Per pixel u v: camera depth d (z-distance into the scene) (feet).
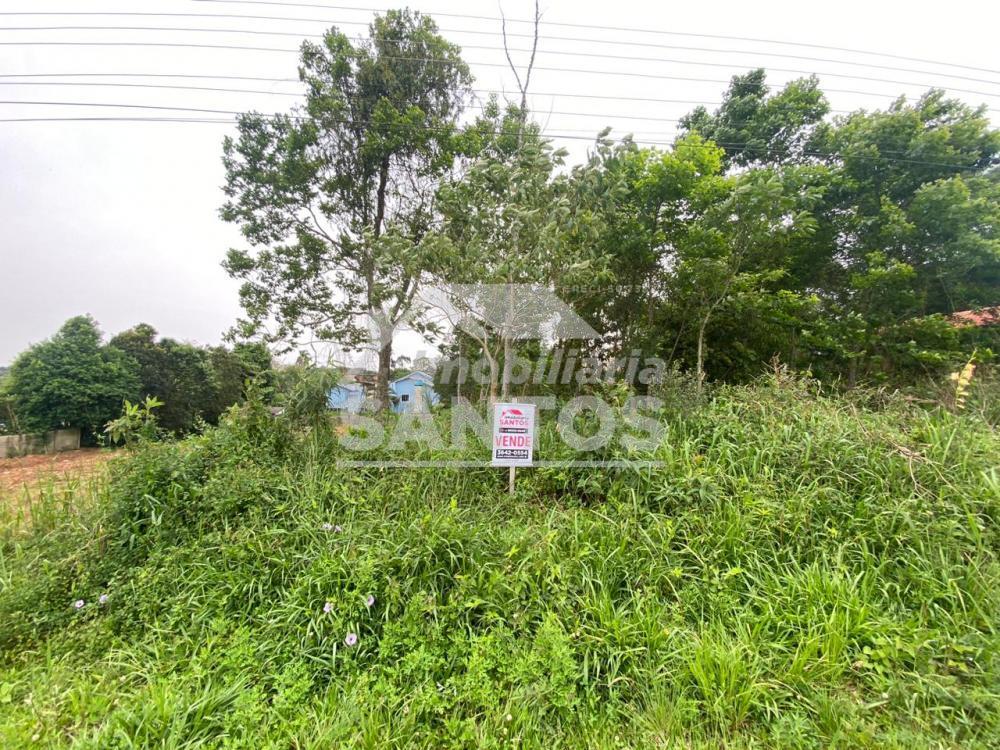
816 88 25.52
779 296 19.02
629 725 5.78
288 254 29.99
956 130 21.85
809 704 5.87
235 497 9.39
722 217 16.55
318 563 7.77
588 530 8.87
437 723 5.79
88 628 7.34
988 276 21.62
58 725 5.72
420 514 9.30
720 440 11.41
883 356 20.79
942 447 10.00
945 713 5.77
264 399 12.66
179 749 5.29
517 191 12.84
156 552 8.48
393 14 28.73
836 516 8.96
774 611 7.27
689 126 28.71
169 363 40.06
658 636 6.64
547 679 6.13
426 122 29.17
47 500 11.10
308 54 27.99
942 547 8.02
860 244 22.35
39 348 34.81
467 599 7.16
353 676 6.37
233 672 6.39
